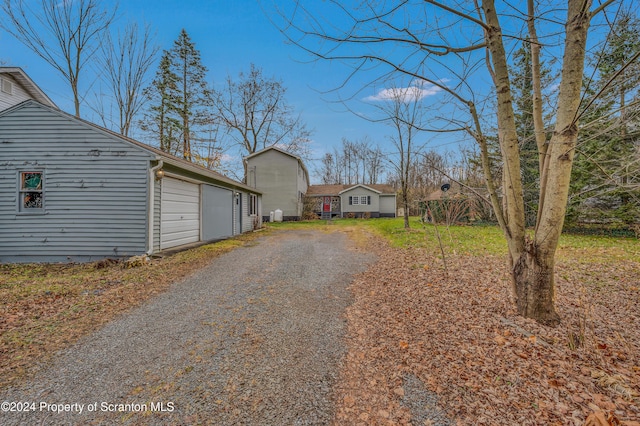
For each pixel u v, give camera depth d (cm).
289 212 2314
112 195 713
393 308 396
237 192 1323
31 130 700
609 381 224
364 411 204
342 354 281
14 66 1130
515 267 344
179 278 542
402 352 281
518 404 205
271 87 2408
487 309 371
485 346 284
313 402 213
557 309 372
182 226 888
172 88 2077
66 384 233
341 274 578
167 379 240
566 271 570
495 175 492
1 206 699
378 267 634
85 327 336
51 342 300
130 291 465
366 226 1689
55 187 704
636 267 590
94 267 630
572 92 280
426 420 194
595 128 375
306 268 625
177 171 827
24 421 194
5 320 348
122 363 263
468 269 584
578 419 188
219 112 2319
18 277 548
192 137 2242
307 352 284
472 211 1252
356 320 360
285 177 2319
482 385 227
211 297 441
